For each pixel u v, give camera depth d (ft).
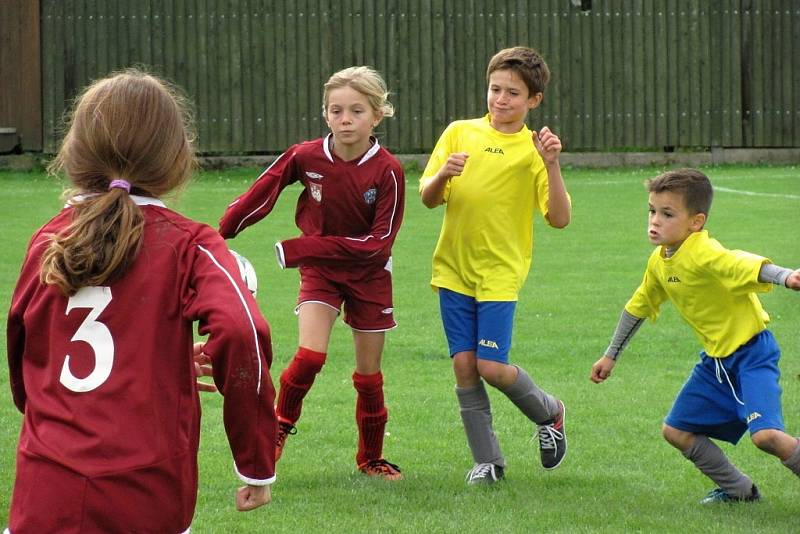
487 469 56.59
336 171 56.59
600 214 161.07
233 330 27.22
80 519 27.04
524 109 56.85
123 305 27.99
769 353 51.19
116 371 27.76
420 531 49.01
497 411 71.77
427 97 203.92
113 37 198.80
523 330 93.86
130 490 27.30
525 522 50.19
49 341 28.37
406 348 87.66
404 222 156.15
